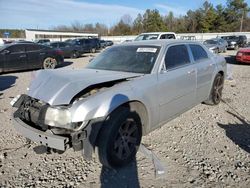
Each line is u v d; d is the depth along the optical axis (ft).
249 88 25.41
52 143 9.34
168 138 13.44
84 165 10.98
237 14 232.32
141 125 11.32
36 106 10.30
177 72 13.33
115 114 10.07
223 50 75.66
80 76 10.96
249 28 236.02
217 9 236.02
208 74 16.67
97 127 9.50
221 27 229.86
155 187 9.46
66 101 9.31
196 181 9.77
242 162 11.05
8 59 36.45
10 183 9.80
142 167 10.74
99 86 10.54
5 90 25.76
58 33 198.18
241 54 45.60
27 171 10.59
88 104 9.34
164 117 12.85
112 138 9.89
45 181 9.91
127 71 12.51
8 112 18.20
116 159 10.28
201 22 235.20
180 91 13.58
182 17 273.13
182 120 16.05
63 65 47.93
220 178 9.93
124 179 9.98
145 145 12.63
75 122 9.14
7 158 11.60
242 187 9.41
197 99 15.94
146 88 11.27
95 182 9.83
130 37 192.95
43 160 11.44
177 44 14.46
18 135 14.08
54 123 9.40
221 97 19.94
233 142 12.96
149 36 49.08
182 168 10.63
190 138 13.44
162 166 10.78
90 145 9.43
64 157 11.65
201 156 11.58
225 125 15.25
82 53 72.84
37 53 39.88
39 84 10.77
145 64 12.62
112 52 14.53
